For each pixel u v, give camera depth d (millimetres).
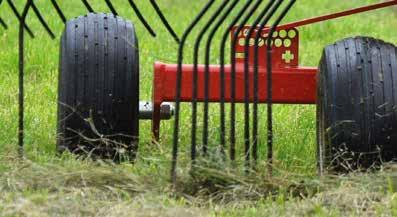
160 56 31656
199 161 17438
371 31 40094
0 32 33656
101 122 18406
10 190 17156
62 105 18453
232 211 16547
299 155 20250
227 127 21656
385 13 46719
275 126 22500
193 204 16891
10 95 25391
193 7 43906
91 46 18453
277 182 17469
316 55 34250
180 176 17453
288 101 19516
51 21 35969
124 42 18594
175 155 17469
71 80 18344
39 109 23938
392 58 17969
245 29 19859
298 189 17469
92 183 17531
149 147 19875
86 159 18203
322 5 46375
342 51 18031
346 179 17328
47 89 26406
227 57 32188
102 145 18484
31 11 37719
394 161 17797
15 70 29438
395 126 17703
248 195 17219
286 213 16438
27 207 16000
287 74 19469
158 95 19719
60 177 17516
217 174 17359
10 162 18344
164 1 44188
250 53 19703
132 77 18484
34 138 20734
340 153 17734
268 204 16781
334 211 16391
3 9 37531
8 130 21203
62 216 16125
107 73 18375
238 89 19406
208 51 17531
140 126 22906
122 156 18562
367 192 16922
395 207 16375
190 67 19547
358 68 17828
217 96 19547
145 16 39625
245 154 17688
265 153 20031
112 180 17578
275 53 19719
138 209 16172
